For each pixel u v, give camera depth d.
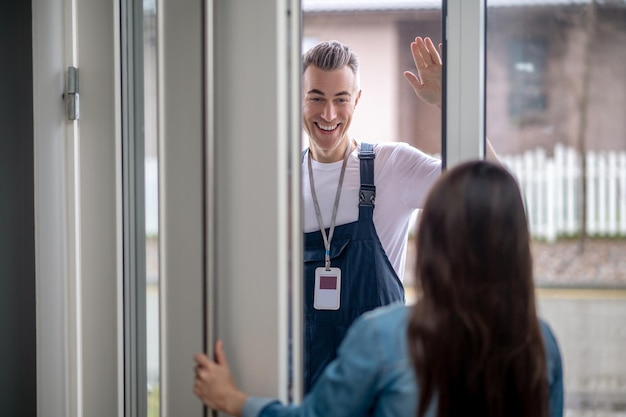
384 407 1.41
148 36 1.90
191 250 1.77
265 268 1.74
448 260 1.38
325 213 2.70
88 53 2.06
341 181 2.70
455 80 1.97
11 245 2.09
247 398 1.63
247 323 1.76
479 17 1.95
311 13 4.63
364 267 2.66
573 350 2.10
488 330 1.36
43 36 2.03
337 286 2.66
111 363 2.08
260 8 1.73
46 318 2.06
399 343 1.41
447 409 1.35
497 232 1.38
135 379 2.03
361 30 5.29
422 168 2.66
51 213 2.05
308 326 2.67
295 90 1.74
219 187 1.76
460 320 1.36
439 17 4.94
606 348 2.09
